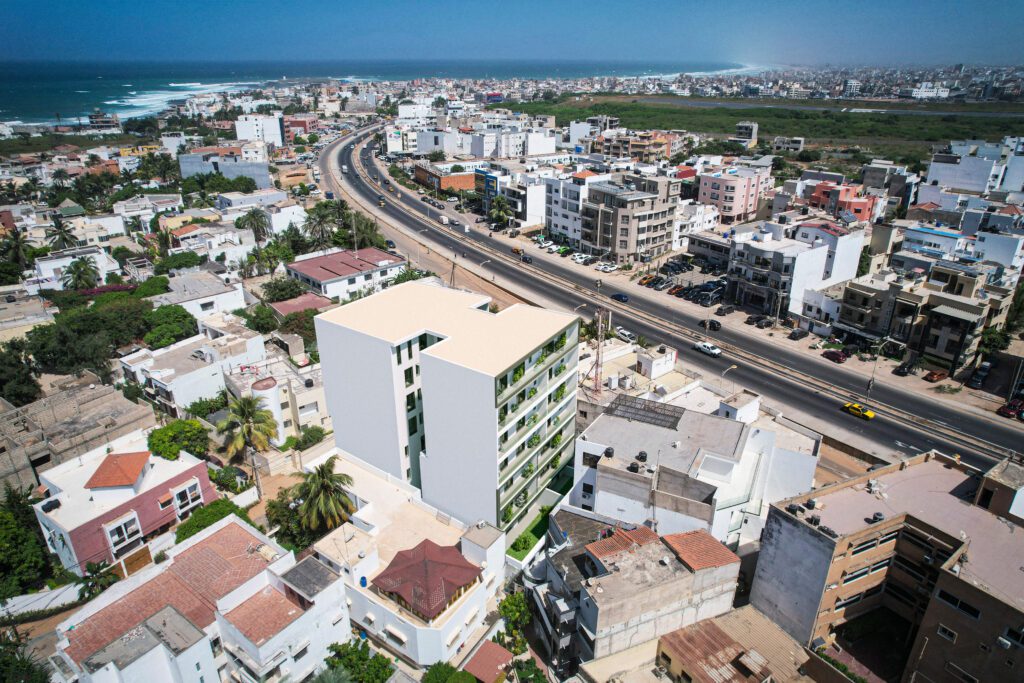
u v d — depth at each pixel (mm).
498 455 64625
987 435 92688
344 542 62594
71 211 185625
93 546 63438
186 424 78312
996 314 112938
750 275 133750
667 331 127000
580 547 58781
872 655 54312
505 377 62938
